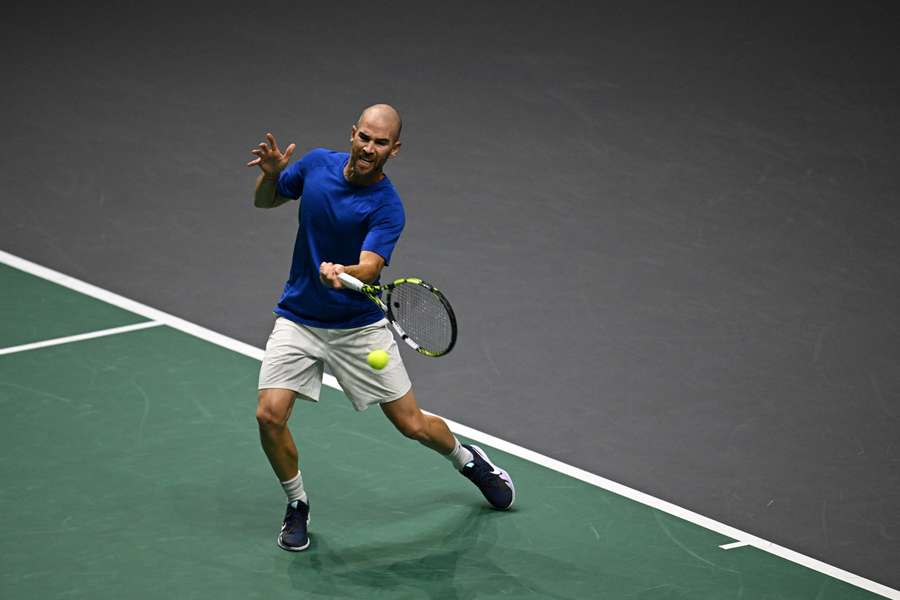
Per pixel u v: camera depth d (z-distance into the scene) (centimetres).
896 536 2448
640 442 2766
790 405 2928
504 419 2848
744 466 2680
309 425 2755
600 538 2394
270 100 4841
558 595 2214
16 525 2334
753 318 3359
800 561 2344
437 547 2344
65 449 2609
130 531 2339
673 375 3053
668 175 4319
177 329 3203
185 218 3906
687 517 2475
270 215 3959
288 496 2303
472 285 3509
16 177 4138
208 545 2309
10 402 2789
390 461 2633
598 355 3147
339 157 2228
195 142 4462
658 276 3597
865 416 2886
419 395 2944
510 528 2416
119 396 2844
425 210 3994
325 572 2250
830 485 2616
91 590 2153
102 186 4103
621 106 4897
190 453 2623
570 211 4025
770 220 3994
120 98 4816
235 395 2872
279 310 2288
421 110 4797
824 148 4556
